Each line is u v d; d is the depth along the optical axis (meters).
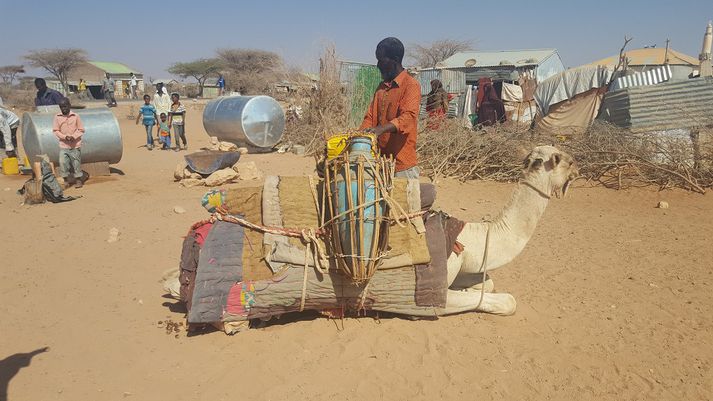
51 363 4.47
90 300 5.74
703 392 4.25
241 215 5.10
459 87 25.83
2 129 13.32
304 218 5.02
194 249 5.03
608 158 12.62
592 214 9.91
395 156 5.50
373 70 17.88
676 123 13.31
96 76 69.94
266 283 4.82
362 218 4.61
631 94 13.60
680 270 6.91
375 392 4.15
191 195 10.86
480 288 5.70
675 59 35.00
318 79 18.05
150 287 6.11
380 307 5.05
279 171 13.76
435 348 4.76
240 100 17.03
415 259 4.93
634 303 5.86
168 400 4.02
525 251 7.67
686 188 11.70
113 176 12.96
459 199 11.16
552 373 4.46
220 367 4.44
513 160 13.25
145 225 8.62
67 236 8.00
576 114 17.30
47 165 10.14
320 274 4.87
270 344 4.78
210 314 4.75
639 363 4.64
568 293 6.12
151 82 76.62
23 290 5.97
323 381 4.27
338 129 16.88
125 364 4.48
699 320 5.46
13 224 8.66
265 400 4.04
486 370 4.46
